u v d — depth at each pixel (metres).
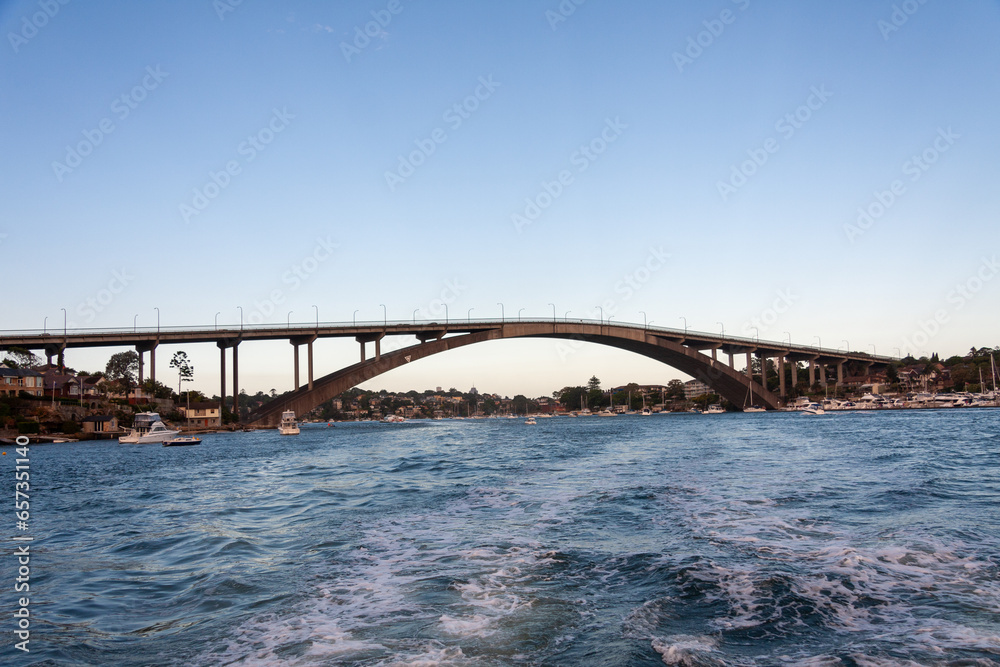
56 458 50.12
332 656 6.48
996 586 8.01
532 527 12.70
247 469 33.12
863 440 40.00
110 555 11.93
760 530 11.63
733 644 6.46
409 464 31.02
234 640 7.09
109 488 25.75
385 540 11.98
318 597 8.51
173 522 15.69
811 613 7.23
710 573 8.81
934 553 9.62
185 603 8.60
